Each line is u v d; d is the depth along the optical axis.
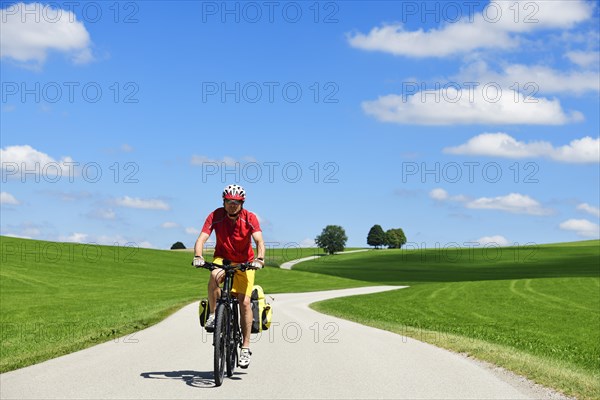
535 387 8.19
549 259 131.00
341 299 51.38
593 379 9.03
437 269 121.12
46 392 7.40
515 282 69.50
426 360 10.49
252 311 8.73
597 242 170.25
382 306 42.28
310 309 35.16
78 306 38.94
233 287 8.54
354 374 8.95
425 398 7.41
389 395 7.54
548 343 21.02
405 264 133.88
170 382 8.07
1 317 29.89
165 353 10.95
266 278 97.06
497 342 19.67
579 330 28.23
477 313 38.41
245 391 7.62
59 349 11.62
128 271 87.50
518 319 34.50
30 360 10.16
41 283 69.12
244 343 8.64
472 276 105.19
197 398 7.18
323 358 10.66
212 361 10.01
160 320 20.80
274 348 12.23
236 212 8.12
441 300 49.66
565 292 57.78
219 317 7.75
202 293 58.59
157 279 81.56
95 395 7.25
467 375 8.98
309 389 7.82
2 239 98.31
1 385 7.80
